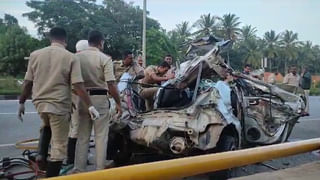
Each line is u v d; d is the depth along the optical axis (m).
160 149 5.91
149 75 7.07
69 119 4.88
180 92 6.43
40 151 4.91
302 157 7.76
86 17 46.97
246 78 7.78
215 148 5.96
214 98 6.08
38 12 46.81
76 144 5.41
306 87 16.44
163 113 6.06
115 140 6.43
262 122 7.75
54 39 4.88
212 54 6.66
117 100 5.46
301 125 12.39
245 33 75.69
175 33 66.19
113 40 47.81
